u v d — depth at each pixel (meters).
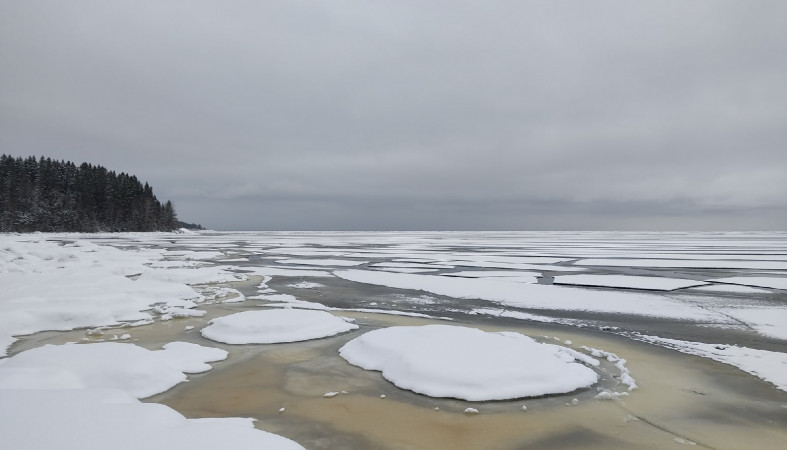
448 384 8.66
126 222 101.56
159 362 9.30
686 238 115.38
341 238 113.12
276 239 98.75
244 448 5.04
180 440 5.07
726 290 21.52
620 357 11.02
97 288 18.25
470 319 15.40
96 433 5.08
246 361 10.56
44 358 8.87
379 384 9.09
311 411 7.75
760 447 6.53
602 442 6.68
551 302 18.44
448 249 58.91
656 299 18.95
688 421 7.41
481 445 6.58
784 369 9.99
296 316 13.82
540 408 7.93
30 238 68.94
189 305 17.31
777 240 95.25
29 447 4.62
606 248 61.88
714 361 10.66
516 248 62.00
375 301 18.78
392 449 6.42
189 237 105.06
